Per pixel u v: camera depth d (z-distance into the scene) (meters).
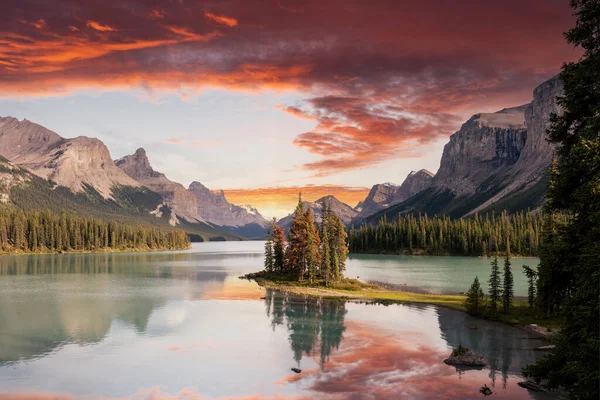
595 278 19.11
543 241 60.19
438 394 37.06
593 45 19.75
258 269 161.88
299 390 38.09
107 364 45.44
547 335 56.78
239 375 42.03
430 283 116.19
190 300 86.00
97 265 174.75
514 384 39.38
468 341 54.38
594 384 18.75
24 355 48.47
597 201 19.45
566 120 21.66
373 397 36.50
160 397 36.94
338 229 122.81
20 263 178.75
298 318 68.44
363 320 67.00
